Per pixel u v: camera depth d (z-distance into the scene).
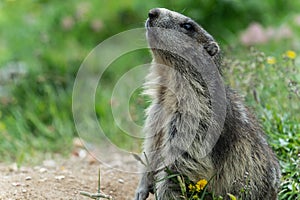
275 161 8.78
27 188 8.94
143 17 16.70
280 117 10.18
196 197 7.74
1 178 9.48
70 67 14.94
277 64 10.97
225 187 8.27
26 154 11.54
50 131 12.88
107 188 9.41
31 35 15.68
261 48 14.34
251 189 8.30
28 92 13.98
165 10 8.78
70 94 13.98
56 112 13.40
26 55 15.09
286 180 9.02
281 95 10.73
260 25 16.55
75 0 16.95
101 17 16.75
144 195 8.53
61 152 11.99
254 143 8.48
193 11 16.81
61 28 16.17
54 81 14.46
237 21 17.20
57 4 16.83
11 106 13.71
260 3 17.53
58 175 9.83
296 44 15.09
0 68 14.67
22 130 12.71
